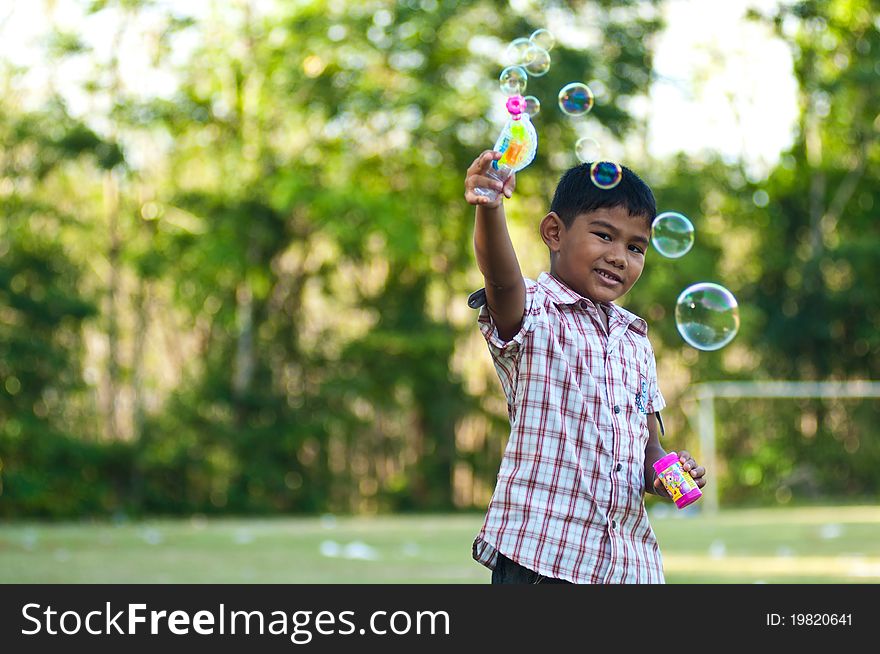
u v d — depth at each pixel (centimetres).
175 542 1441
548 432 376
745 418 2891
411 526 1875
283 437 2816
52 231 2672
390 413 3055
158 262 2680
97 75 2684
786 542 1317
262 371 2912
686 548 1241
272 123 2872
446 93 2708
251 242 2797
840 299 2906
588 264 387
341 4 2820
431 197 2894
